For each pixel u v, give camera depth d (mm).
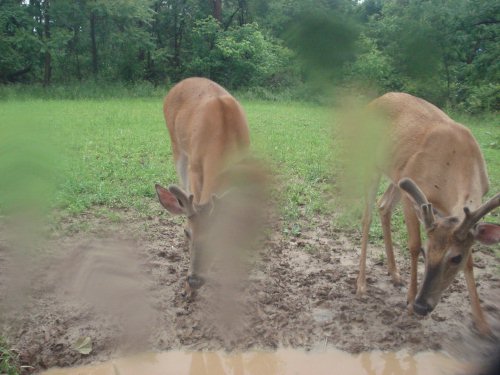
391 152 5113
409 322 4805
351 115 7512
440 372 4234
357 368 4297
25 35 22781
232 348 4504
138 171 8852
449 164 4625
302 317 4879
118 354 4426
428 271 4109
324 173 9000
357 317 4863
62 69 26141
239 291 5254
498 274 5656
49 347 4453
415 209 4340
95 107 18094
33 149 9703
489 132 13586
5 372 4062
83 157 9688
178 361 4367
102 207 7359
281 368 4297
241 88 24594
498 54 14922
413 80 9609
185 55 27703
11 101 18969
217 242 4867
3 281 5383
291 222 6906
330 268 5758
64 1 23922
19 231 6484
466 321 4812
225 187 5461
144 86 24859
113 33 25531
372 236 6535
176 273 5617
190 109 6375
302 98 17297
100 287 5305
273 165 8586
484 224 4008
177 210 5020
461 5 13961
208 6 27875
